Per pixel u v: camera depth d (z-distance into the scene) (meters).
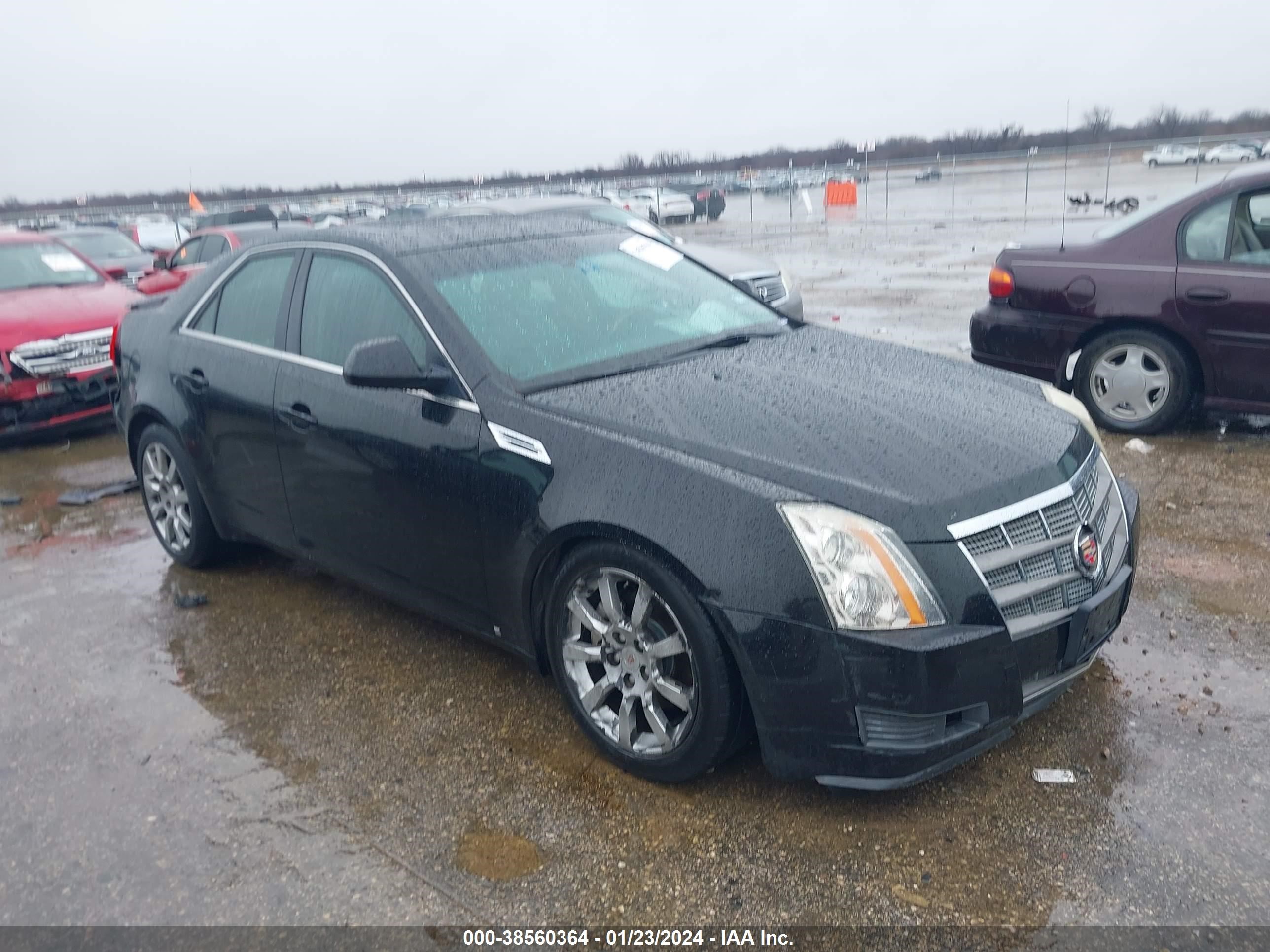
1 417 7.82
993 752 3.39
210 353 4.74
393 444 3.82
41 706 4.04
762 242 23.17
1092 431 3.69
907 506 2.89
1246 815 3.01
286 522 4.51
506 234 4.45
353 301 4.12
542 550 3.39
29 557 5.71
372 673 4.15
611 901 2.82
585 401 3.49
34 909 2.92
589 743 3.57
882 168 53.94
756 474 3.03
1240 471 5.84
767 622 2.89
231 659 4.34
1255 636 3.99
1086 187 33.84
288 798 3.36
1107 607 3.21
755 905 2.78
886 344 4.35
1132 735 3.42
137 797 3.41
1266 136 45.28
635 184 51.09
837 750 2.91
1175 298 6.32
